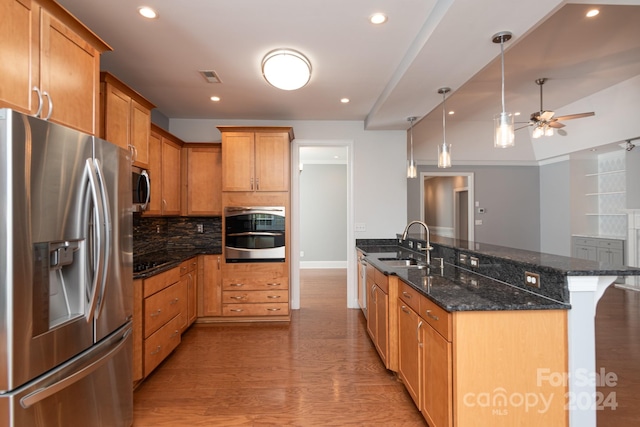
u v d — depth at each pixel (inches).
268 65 106.3
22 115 49.6
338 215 314.3
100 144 66.9
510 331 63.0
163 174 138.7
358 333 141.1
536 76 154.2
